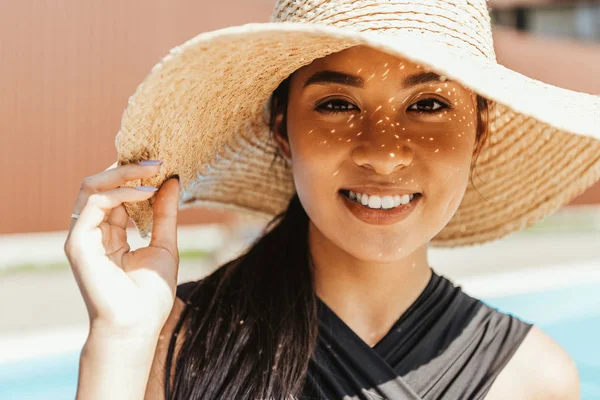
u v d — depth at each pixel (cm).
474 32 128
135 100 112
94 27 858
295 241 153
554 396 148
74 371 362
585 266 617
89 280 118
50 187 838
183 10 907
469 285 523
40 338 386
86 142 857
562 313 476
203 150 150
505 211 174
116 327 117
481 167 166
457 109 131
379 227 131
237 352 137
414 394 136
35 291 517
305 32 99
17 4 816
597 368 390
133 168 125
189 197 170
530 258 654
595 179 160
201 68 115
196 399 133
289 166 174
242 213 187
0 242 771
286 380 133
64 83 844
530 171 164
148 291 122
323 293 148
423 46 105
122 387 115
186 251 727
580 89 1413
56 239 808
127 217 130
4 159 810
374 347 143
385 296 146
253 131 163
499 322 151
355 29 122
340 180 131
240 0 954
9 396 350
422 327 146
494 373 142
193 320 142
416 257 147
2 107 809
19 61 819
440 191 132
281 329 139
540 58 1365
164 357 138
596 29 1611
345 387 137
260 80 136
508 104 105
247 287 146
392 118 129
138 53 881
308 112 133
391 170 126
